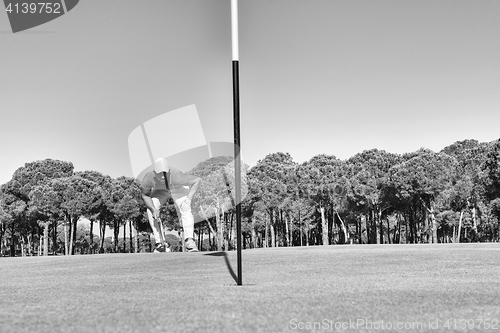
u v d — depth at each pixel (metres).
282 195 48.50
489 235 52.47
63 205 46.28
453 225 49.94
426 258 6.34
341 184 49.91
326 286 3.71
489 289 3.49
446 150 68.06
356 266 5.46
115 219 51.34
